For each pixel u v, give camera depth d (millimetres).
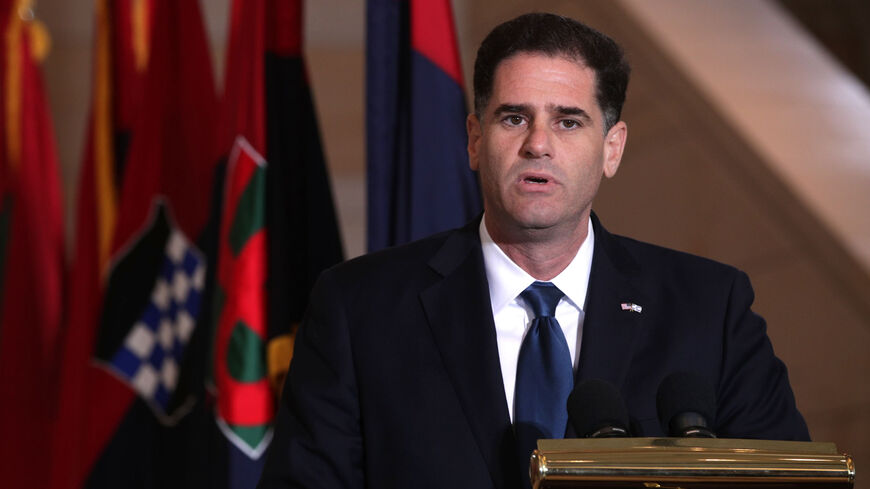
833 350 14609
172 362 12289
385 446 6055
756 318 6566
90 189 13281
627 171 16219
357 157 18484
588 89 5945
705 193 15492
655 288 6516
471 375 6078
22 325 14219
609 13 16469
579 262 6449
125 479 12125
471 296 6371
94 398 12320
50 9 18031
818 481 4918
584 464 4809
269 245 11062
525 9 17234
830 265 14438
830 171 15086
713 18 17234
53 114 17844
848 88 16922
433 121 10688
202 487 11781
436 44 10836
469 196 10656
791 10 23000
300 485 5984
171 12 12844
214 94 12867
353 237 18266
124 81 13570
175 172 12641
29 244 14438
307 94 11734
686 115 15688
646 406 6023
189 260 12453
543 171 5859
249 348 10805
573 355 6328
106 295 12391
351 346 6340
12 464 13836
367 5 11023
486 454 5871
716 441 4969
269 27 11609
